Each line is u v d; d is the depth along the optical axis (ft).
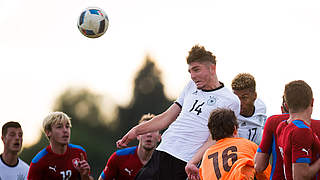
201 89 91.86
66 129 113.19
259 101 104.88
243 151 79.46
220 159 80.07
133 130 96.68
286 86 72.69
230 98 89.97
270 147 75.87
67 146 116.67
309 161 69.26
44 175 114.62
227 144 81.00
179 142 90.74
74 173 116.16
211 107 89.86
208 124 83.76
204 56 89.66
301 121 70.79
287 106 73.31
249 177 76.69
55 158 114.42
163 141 93.04
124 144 96.94
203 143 89.97
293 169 69.67
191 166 85.61
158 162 91.35
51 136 113.39
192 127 90.38
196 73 89.86
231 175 77.61
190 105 91.97
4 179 122.52
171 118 96.43
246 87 99.25
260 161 76.07
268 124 75.92
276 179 74.43
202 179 81.51
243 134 101.81
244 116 101.19
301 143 69.26
